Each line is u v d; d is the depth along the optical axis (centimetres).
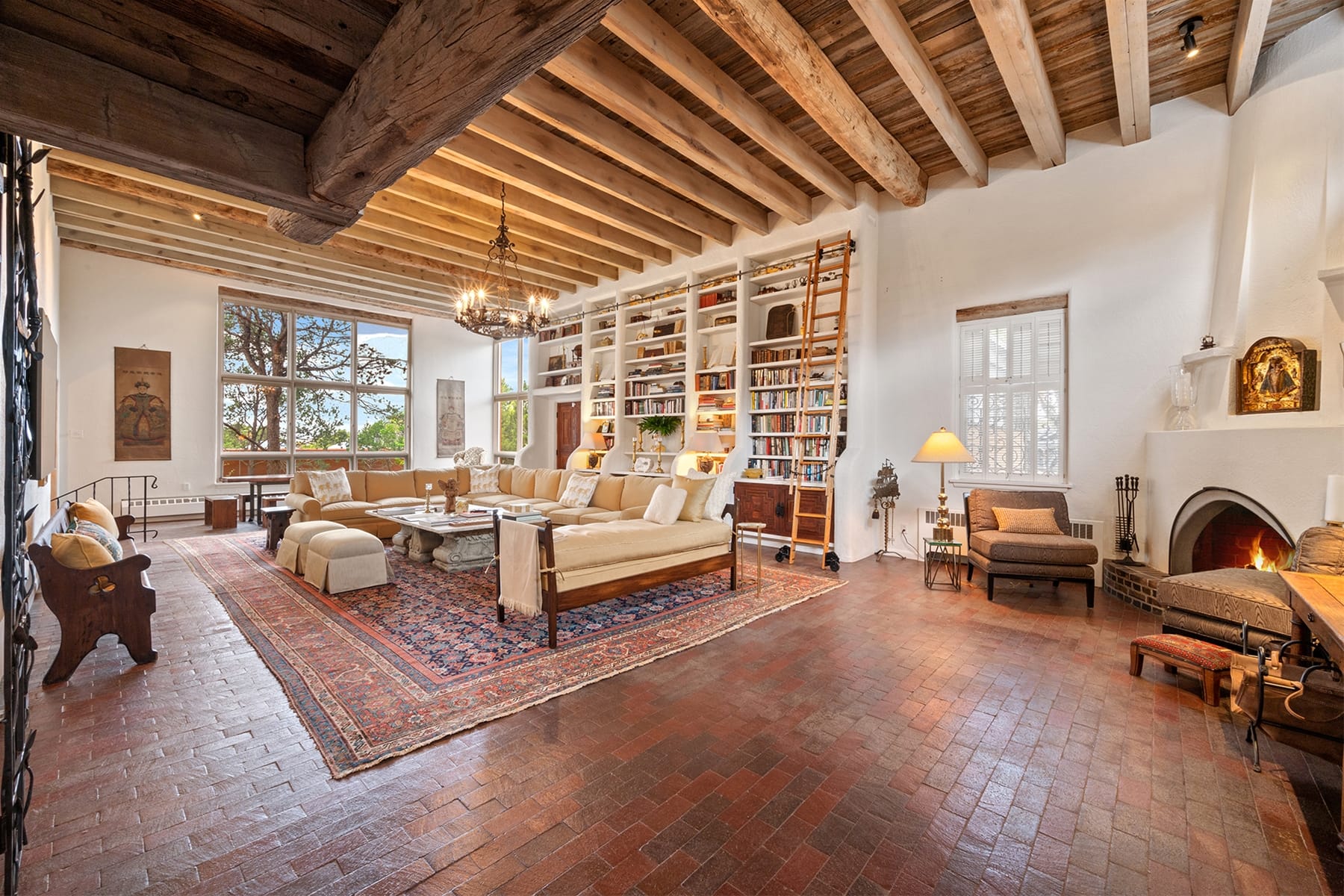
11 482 130
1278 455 328
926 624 361
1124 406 445
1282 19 345
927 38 344
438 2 113
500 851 160
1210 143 411
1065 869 156
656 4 316
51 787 186
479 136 446
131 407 753
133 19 115
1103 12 326
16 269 132
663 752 212
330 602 399
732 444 676
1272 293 357
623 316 787
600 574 345
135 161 137
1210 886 150
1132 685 273
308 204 169
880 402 583
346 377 959
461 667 287
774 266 622
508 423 1118
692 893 146
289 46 127
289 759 204
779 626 358
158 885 147
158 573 479
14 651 137
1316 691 208
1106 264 454
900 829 171
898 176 485
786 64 328
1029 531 434
